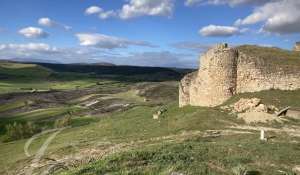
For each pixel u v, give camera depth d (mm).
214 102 43375
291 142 27078
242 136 30422
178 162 18656
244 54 42812
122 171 17375
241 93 42812
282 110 36438
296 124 34031
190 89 49156
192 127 35719
